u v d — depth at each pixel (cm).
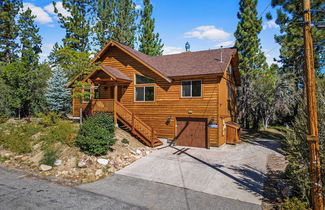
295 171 593
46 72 2112
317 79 672
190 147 1422
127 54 1694
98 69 1525
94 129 1066
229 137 1543
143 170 935
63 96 1795
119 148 1164
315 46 1509
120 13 2836
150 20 2977
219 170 934
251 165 1008
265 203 626
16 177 841
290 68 2039
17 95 1752
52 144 1109
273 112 2422
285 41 1606
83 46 2823
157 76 1562
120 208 596
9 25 3338
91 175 861
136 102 1638
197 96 1430
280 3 1498
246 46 2497
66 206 601
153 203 630
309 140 521
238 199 656
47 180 811
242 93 2602
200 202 637
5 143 1203
